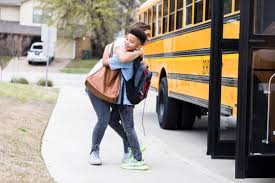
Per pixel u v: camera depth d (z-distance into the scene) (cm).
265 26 576
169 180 700
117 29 5125
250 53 568
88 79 742
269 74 586
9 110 1242
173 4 1162
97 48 5391
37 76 3781
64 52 5756
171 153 902
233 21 723
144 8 1538
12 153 769
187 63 1029
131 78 735
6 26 5803
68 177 698
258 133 587
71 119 1311
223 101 772
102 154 862
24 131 979
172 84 1161
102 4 4950
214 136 679
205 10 905
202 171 760
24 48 5469
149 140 1040
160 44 1298
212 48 679
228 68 752
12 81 2694
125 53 721
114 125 777
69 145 934
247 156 573
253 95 584
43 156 824
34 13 5866
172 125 1220
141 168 754
